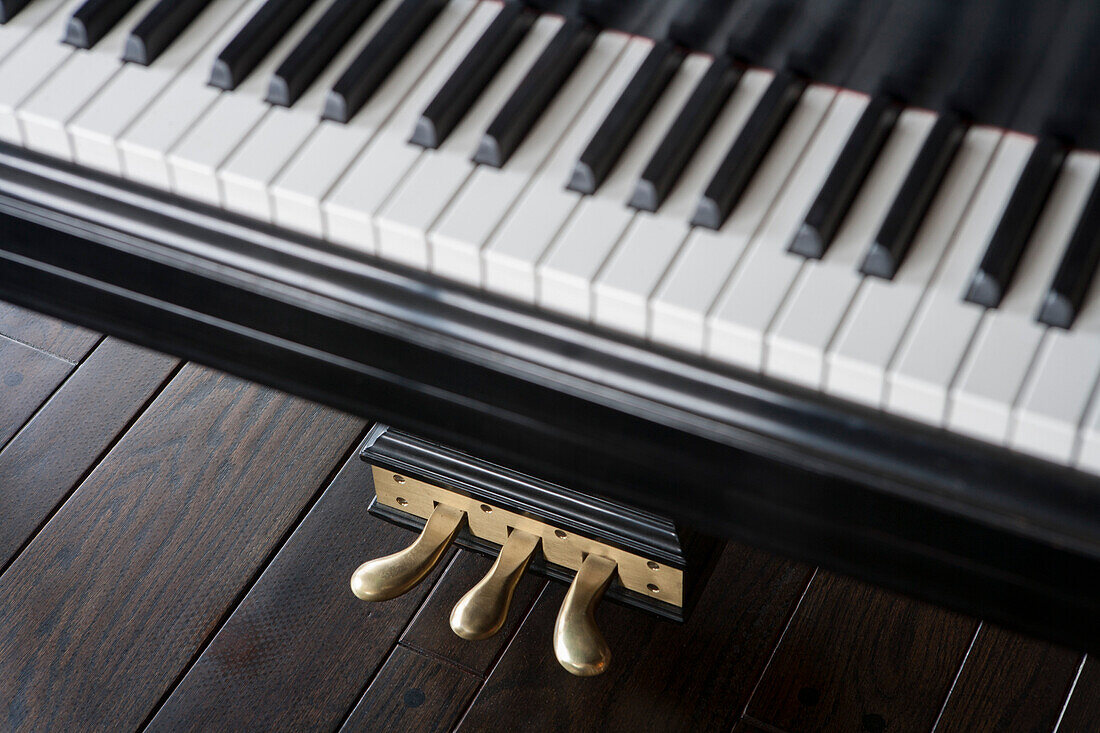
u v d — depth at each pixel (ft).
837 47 3.19
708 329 3.06
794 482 3.13
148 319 3.51
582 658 3.76
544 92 3.27
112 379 4.99
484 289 3.18
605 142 3.19
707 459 3.17
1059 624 3.12
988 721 4.23
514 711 4.28
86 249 3.40
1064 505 2.97
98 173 3.34
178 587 4.51
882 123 3.21
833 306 3.05
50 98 3.30
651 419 3.16
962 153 3.20
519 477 3.98
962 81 3.15
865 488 3.07
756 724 4.25
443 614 4.44
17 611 4.47
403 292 3.22
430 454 4.04
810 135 3.23
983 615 3.18
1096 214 3.07
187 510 4.66
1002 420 2.96
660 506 3.33
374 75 3.29
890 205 3.12
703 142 3.23
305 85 3.31
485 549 4.19
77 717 4.30
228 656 4.39
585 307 3.13
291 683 4.34
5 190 3.38
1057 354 2.98
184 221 3.30
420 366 3.29
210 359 3.53
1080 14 2.97
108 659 4.39
